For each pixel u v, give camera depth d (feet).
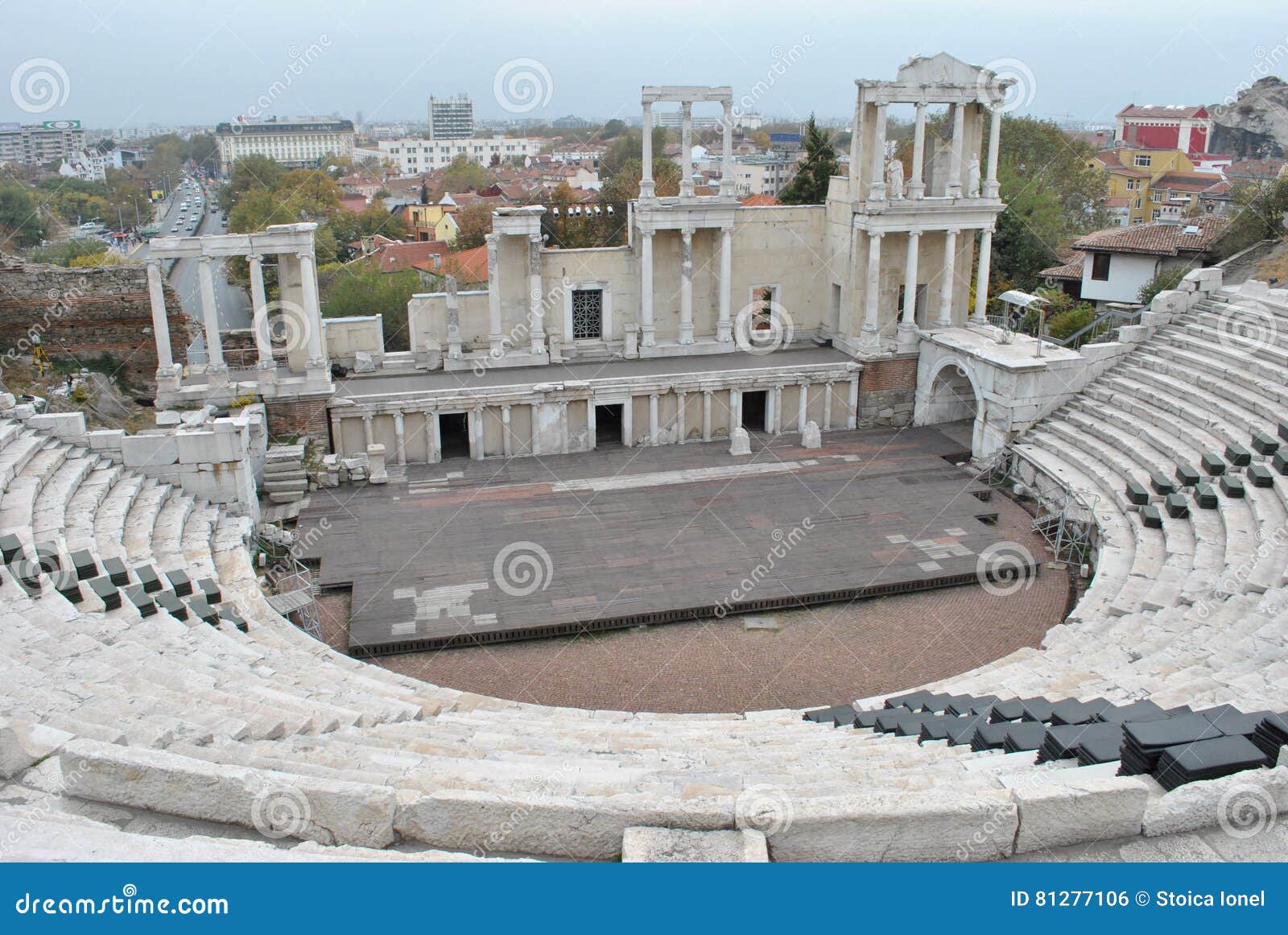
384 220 342.85
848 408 135.23
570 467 119.75
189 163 531.91
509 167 539.29
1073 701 44.57
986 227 133.69
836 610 86.33
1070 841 30.09
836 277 140.67
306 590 86.74
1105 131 385.29
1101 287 176.24
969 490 111.86
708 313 143.54
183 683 49.37
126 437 93.97
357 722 48.93
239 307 277.44
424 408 119.44
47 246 263.70
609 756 43.32
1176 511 88.63
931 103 128.26
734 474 116.98
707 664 77.82
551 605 84.99
